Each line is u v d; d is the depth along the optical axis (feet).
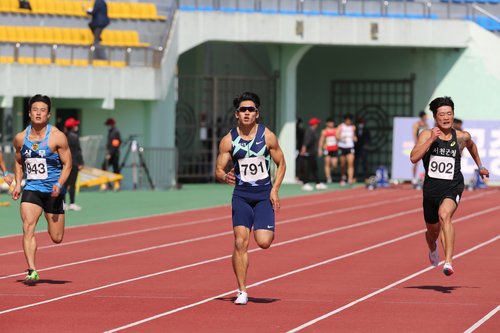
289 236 132.98
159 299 82.38
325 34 238.68
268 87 249.96
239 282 79.77
